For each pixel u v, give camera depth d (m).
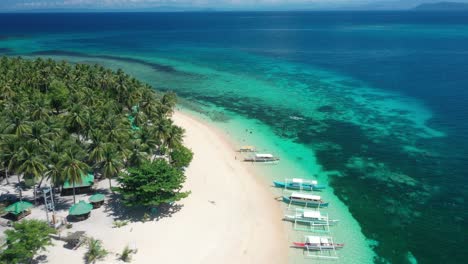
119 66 170.25
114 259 44.88
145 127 71.31
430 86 132.25
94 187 62.06
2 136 61.28
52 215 52.59
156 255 46.19
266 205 59.41
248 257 47.38
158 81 141.00
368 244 50.78
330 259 47.75
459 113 103.12
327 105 111.81
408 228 54.38
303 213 55.56
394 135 88.50
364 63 176.38
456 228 54.41
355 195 63.12
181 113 103.19
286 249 49.31
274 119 99.56
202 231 51.53
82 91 90.88
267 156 74.88
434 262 47.62
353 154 78.62
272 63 179.25
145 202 51.59
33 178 54.47
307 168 72.56
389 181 67.69
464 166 72.88
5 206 55.09
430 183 66.88
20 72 106.81
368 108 108.75
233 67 169.50
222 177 67.38
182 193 54.94
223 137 86.75
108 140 63.00
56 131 65.56
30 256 40.56
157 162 57.34
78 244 46.59
